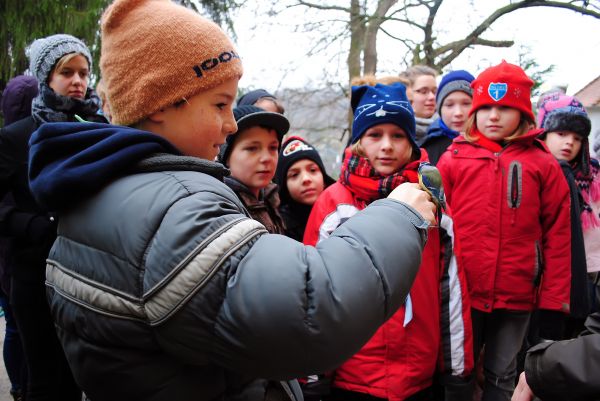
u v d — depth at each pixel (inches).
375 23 296.7
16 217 77.9
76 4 227.1
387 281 31.8
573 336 124.6
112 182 33.7
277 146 83.1
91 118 93.1
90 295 32.4
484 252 88.7
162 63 35.1
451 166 94.6
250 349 29.4
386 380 70.3
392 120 75.8
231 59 37.4
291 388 46.7
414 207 35.6
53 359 79.6
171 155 34.5
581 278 102.6
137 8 37.1
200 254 29.8
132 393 32.7
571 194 104.8
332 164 456.8
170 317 30.1
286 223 104.3
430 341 71.0
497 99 90.4
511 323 89.0
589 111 429.7
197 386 33.5
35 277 77.9
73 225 34.3
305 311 29.2
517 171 88.5
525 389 51.7
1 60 213.8
